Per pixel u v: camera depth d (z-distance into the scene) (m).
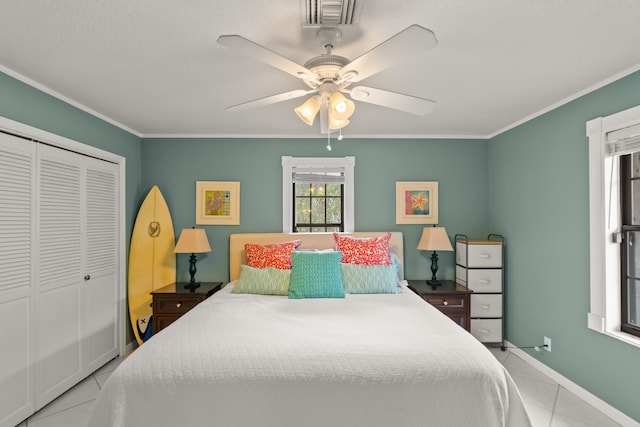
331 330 2.14
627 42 1.95
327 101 2.04
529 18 1.71
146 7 1.62
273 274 3.28
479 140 4.19
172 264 3.98
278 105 3.05
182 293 3.50
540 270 3.22
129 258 3.79
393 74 2.39
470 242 3.73
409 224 4.16
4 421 2.30
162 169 4.07
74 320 2.97
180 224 4.07
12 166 2.38
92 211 3.21
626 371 2.34
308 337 2.00
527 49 2.03
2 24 1.76
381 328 2.18
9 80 2.32
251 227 4.10
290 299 2.99
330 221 4.24
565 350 2.90
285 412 1.65
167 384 1.66
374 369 1.71
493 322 3.70
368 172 4.16
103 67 2.28
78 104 2.96
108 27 1.80
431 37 1.38
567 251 2.88
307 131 3.95
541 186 3.21
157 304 3.52
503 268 3.81
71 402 2.71
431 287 3.76
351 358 1.77
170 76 2.42
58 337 2.78
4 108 2.29
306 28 1.79
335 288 3.05
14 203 2.39
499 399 1.69
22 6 1.61
